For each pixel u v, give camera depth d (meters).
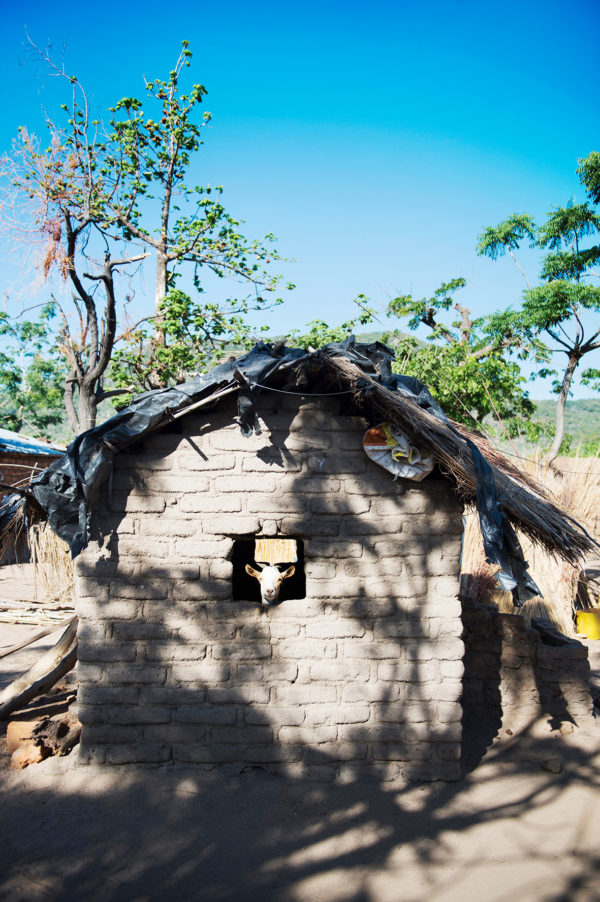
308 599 6.47
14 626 12.38
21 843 5.42
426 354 22.41
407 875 5.10
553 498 7.80
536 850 5.45
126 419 6.13
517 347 27.02
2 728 7.39
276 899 4.81
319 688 6.42
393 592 6.48
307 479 6.45
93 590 6.40
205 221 20.23
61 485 6.18
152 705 6.39
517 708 8.05
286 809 5.94
